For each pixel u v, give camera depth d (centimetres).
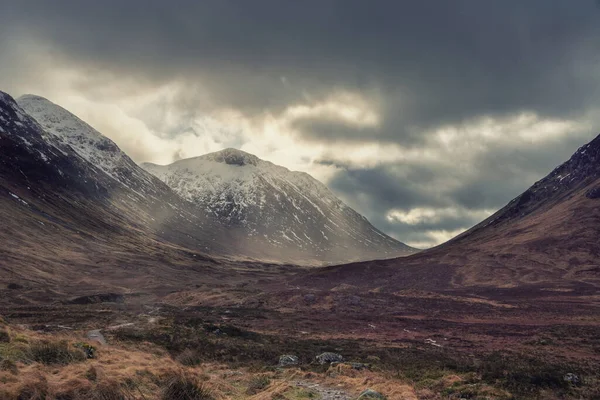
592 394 2586
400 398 2253
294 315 8225
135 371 2061
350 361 3622
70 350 2297
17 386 1562
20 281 10725
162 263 17738
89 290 11312
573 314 8038
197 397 1875
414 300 9894
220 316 7781
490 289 11719
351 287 12812
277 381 2533
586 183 18775
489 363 3478
